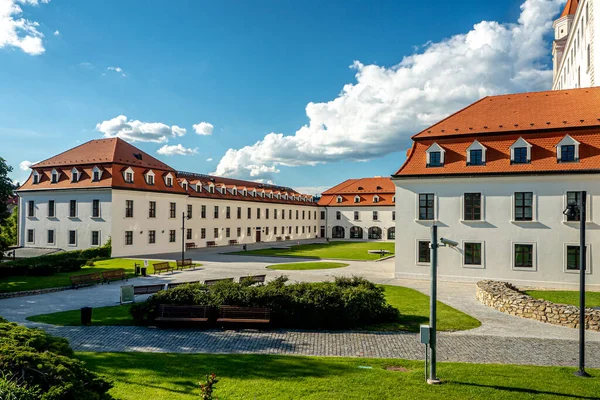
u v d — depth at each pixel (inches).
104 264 1499.8
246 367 409.7
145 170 1969.7
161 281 1112.2
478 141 1100.5
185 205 2196.1
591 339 554.6
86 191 1809.8
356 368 410.6
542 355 483.2
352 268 1407.5
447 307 761.0
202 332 571.5
